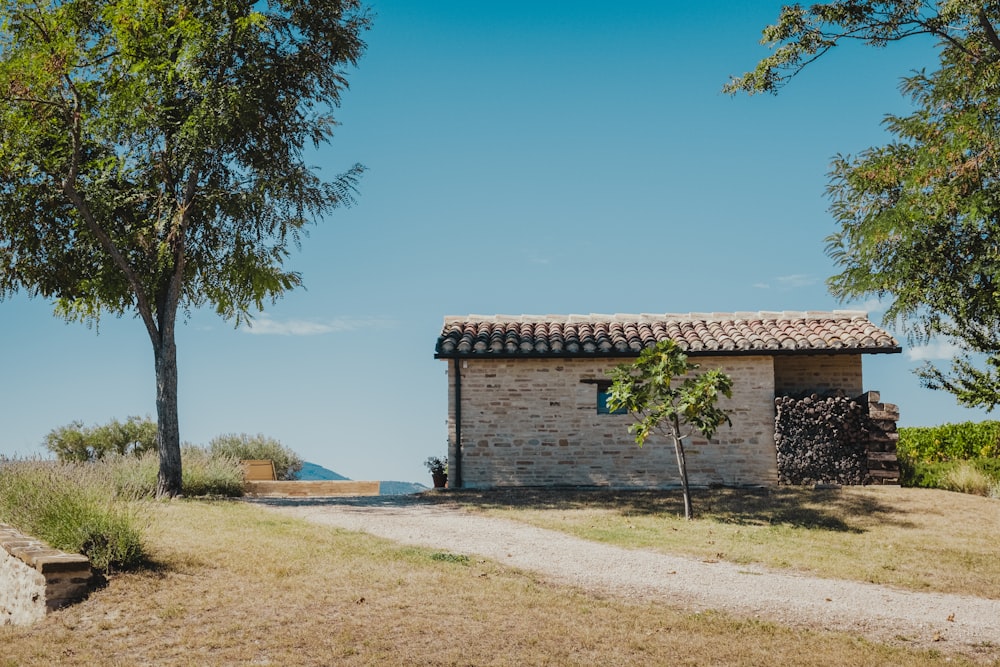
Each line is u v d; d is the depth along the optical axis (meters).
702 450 17.97
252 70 16.72
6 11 16.12
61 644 7.20
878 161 15.90
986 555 11.59
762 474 17.78
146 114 16.48
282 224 17.69
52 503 10.08
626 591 9.21
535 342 18.84
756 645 7.47
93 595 8.27
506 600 8.50
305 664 6.75
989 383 18.78
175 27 16.16
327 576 9.20
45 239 17.44
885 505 14.93
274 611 7.98
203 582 8.84
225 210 17.09
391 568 9.70
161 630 7.52
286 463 24.55
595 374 18.27
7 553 9.33
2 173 16.45
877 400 17.50
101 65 16.59
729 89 15.43
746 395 18.03
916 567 10.88
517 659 6.93
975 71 14.84
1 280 17.38
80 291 18.09
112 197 16.97
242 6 16.84
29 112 16.06
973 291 15.65
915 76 15.97
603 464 18.05
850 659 7.16
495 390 18.31
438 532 12.52
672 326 19.97
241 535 11.38
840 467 17.44
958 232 15.12
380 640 7.27
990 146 13.97
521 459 18.14
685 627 7.93
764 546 11.84
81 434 23.50
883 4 14.41
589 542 11.98
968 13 13.72
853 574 10.40
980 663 7.20
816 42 14.77
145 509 11.55
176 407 16.61
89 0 16.59
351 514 14.32
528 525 13.37
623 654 7.13
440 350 18.25
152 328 16.69
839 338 18.16
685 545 11.80
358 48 17.94
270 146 17.38
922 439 23.36
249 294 20.11
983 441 21.64
